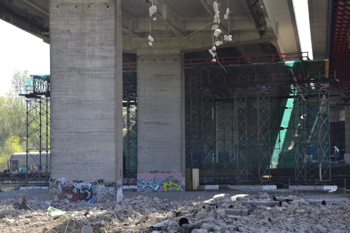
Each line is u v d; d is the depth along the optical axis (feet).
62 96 86.28
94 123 85.35
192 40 131.54
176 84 130.82
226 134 203.72
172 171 127.95
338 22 116.57
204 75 162.61
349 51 146.82
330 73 193.67
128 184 139.74
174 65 131.44
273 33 128.57
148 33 132.87
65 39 87.04
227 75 163.43
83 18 87.04
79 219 56.54
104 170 84.58
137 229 50.16
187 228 47.96
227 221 53.31
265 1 107.24
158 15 114.32
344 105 229.25
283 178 171.22
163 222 50.31
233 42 131.23
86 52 86.48
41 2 108.27
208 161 191.83
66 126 85.87
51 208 71.46
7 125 369.71
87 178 84.74
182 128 130.21
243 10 121.70
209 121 198.80
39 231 49.52
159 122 130.00
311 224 53.57
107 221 57.11
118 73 87.92
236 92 150.92
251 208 69.77
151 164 128.98
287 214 62.75
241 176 172.45
